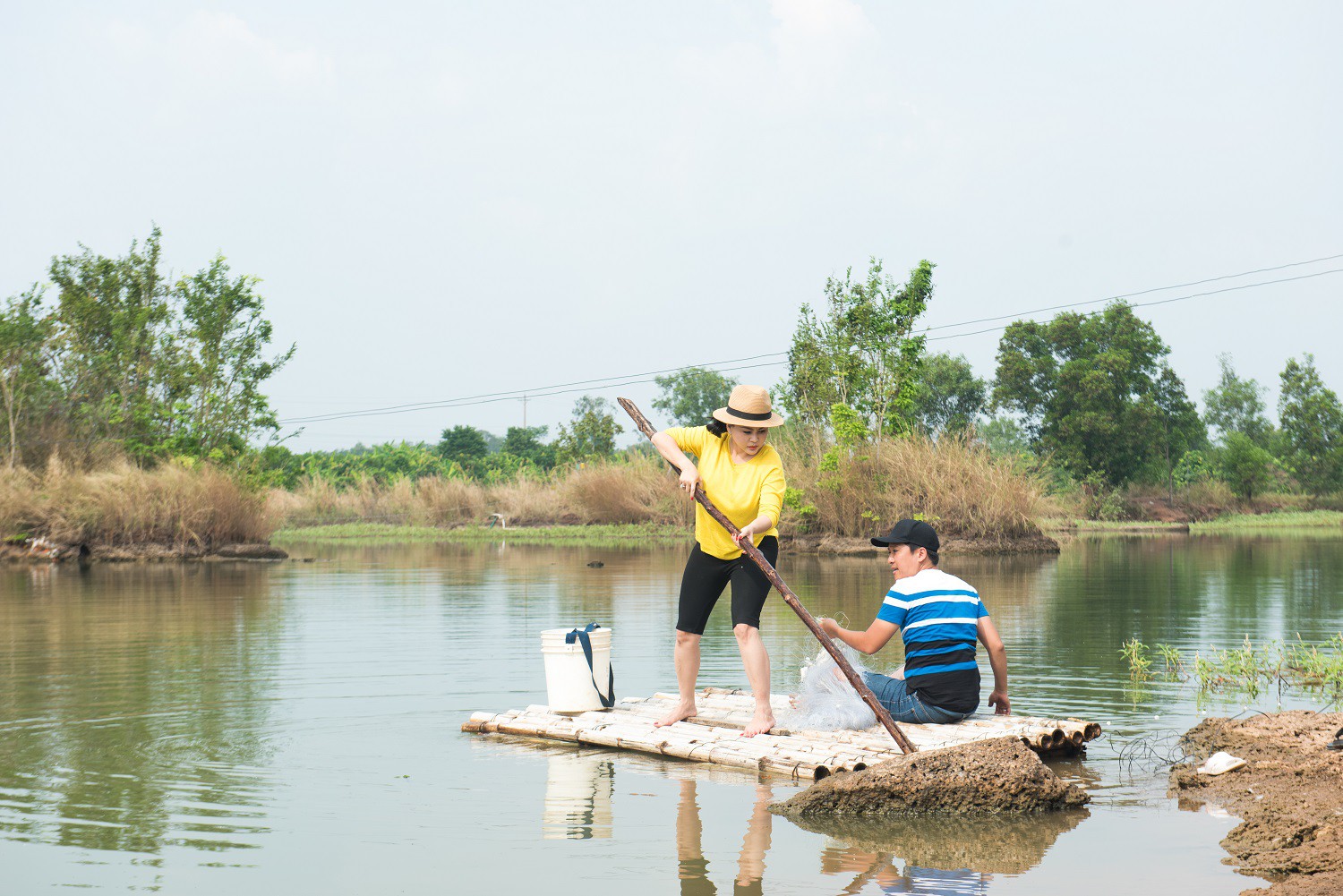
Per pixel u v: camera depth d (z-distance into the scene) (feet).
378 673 25.73
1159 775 16.31
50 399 87.56
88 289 95.14
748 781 16.07
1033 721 18.22
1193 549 87.15
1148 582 51.78
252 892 11.15
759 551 18.29
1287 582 51.52
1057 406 192.65
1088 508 180.14
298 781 15.84
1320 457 211.82
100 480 78.28
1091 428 186.29
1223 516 187.11
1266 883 11.40
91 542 76.89
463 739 18.93
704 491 19.15
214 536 80.07
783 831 13.51
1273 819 13.19
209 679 24.86
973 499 81.61
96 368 90.74
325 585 53.11
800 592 45.24
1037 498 83.15
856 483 83.92
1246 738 17.56
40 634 33.42
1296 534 125.59
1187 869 11.89
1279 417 216.33
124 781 15.78
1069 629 33.22
